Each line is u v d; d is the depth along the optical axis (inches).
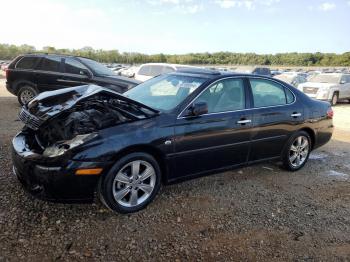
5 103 464.1
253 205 174.9
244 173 222.1
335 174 233.3
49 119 154.0
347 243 145.9
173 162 169.0
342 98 725.9
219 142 183.9
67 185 141.6
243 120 192.9
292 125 219.9
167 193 182.7
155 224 150.0
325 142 250.8
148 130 158.2
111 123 154.3
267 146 209.5
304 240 145.6
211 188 193.0
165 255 128.6
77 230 140.8
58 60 413.1
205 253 131.7
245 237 144.6
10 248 126.0
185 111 172.1
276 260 130.6
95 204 164.1
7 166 201.5
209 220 156.6
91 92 162.9
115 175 150.3
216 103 186.1
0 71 1646.2
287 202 181.6
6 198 162.6
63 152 141.4
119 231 142.4
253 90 204.2
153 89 201.2
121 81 406.0
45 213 152.1
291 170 229.9
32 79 414.3
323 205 181.3
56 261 121.0
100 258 124.3
